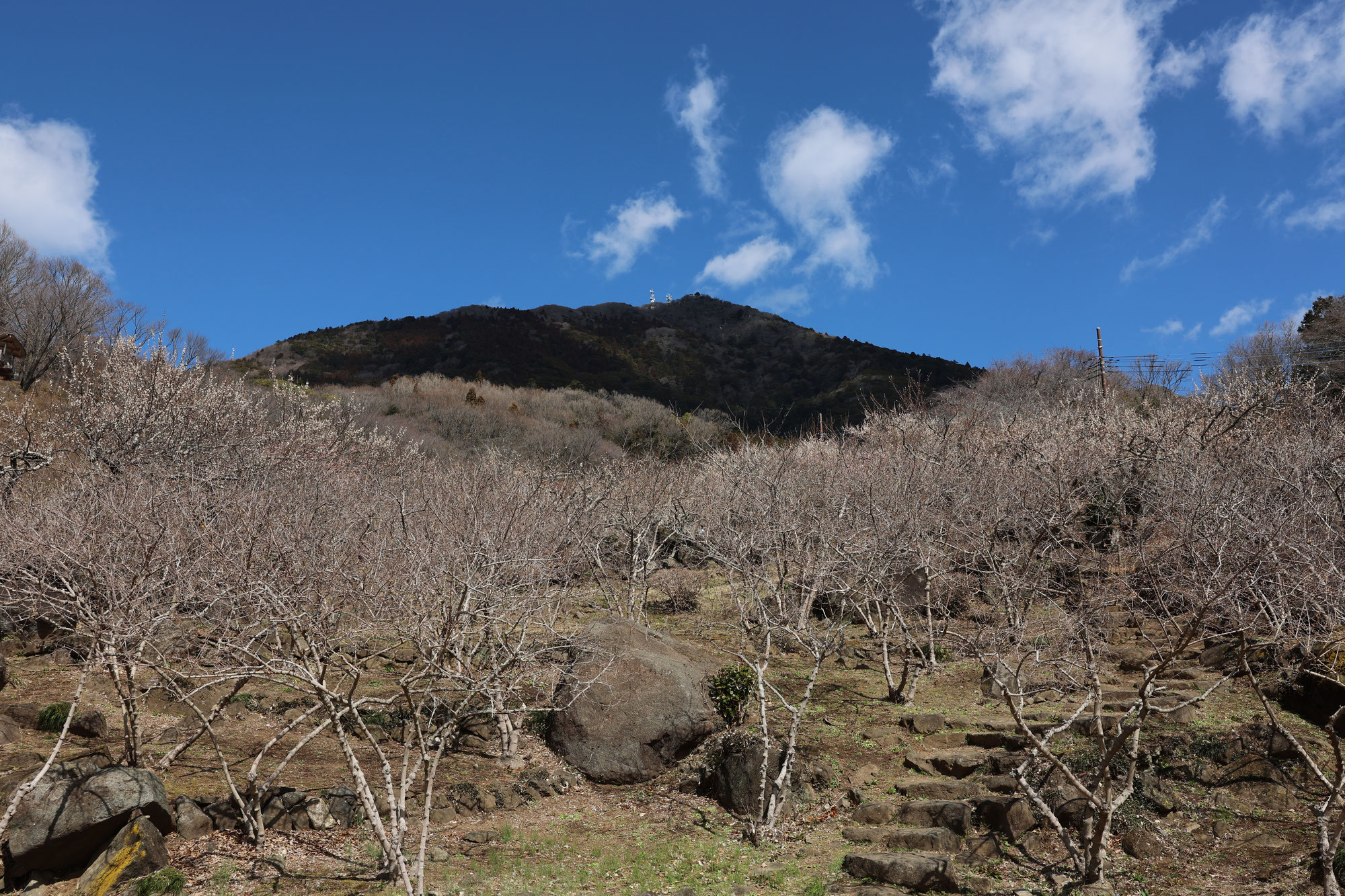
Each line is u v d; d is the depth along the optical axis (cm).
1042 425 1992
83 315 3188
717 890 696
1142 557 852
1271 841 696
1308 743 796
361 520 1053
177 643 896
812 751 976
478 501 1162
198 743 938
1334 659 816
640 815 885
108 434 1562
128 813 661
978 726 995
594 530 1498
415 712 698
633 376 10831
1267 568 730
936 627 1203
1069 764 824
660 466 1936
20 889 623
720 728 1050
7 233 3244
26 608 984
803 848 783
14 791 651
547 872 727
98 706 990
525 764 988
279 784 846
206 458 1585
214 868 668
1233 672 687
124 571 774
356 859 717
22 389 2453
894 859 698
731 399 10350
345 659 707
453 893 667
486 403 5600
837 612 1426
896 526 1239
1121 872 680
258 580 692
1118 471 1270
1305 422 1528
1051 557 1020
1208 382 1852
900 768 941
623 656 1063
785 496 1285
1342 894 602
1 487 1152
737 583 1540
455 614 758
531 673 1016
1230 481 1071
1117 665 1099
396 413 4581
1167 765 812
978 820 786
